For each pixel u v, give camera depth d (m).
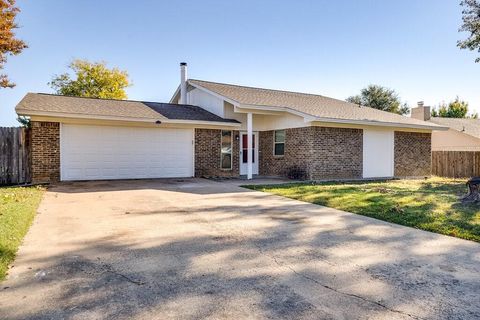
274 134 16.20
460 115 45.53
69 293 3.27
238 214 7.05
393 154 16.72
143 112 14.30
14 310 2.92
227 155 15.91
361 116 15.88
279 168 15.81
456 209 7.31
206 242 5.01
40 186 11.12
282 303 3.09
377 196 9.16
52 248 4.66
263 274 3.79
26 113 11.71
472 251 4.66
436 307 3.03
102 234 5.41
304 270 3.92
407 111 43.81
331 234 5.52
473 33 17.31
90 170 13.12
